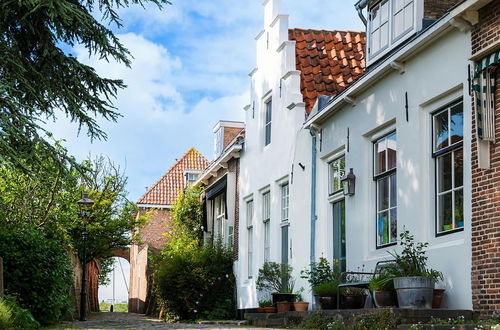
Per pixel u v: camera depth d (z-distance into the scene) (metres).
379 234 12.27
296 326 12.46
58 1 12.06
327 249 14.55
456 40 9.91
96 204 27.95
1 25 12.88
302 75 16.78
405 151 11.18
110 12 13.63
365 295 12.02
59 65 13.46
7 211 18.77
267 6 18.20
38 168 12.60
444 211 10.23
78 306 22.09
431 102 10.64
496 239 8.76
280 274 15.96
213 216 24.58
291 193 16.11
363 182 12.70
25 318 11.72
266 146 18.30
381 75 11.94
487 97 9.05
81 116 13.45
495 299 8.69
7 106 11.81
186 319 20.89
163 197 38.09
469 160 9.45
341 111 13.82
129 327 13.35
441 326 8.00
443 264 9.88
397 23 12.38
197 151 41.34
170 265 21.19
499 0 8.91
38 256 13.64
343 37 17.92
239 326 14.06
